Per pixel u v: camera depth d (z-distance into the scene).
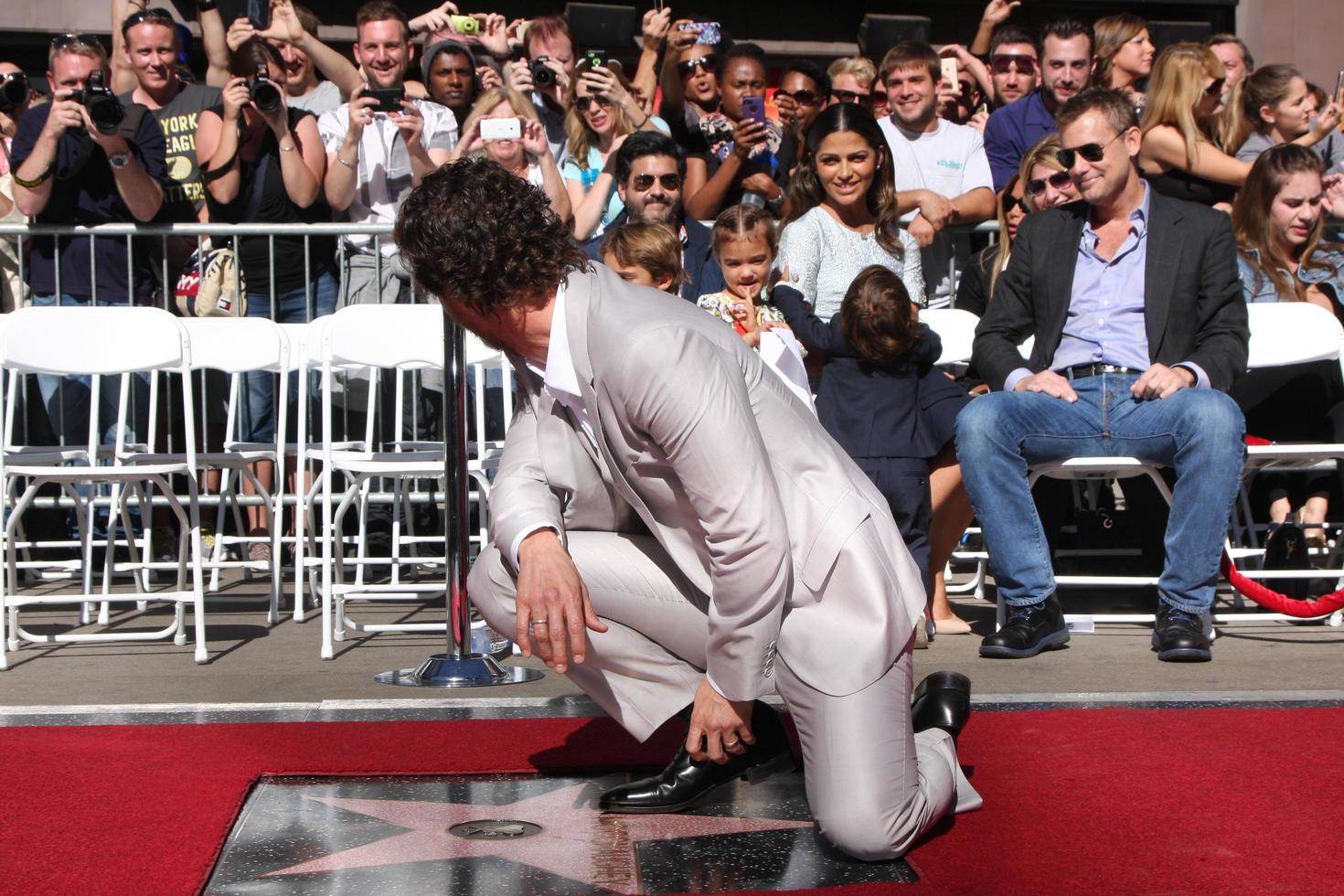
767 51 9.83
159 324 4.59
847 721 2.28
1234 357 4.54
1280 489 5.78
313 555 5.49
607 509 2.64
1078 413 4.45
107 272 6.11
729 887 2.20
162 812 2.56
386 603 5.80
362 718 3.40
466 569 3.98
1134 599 5.74
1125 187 4.69
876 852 2.27
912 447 4.54
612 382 2.25
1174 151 5.91
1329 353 5.05
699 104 6.57
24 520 6.62
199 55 8.60
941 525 4.80
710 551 2.26
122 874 2.22
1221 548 4.26
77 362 4.55
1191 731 3.16
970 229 6.22
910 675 2.38
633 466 2.33
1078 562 6.17
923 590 2.42
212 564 5.27
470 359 5.00
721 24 9.75
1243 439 4.28
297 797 2.70
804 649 2.32
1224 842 2.34
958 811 2.54
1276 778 2.74
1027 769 2.85
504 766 2.88
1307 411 5.43
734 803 2.67
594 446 2.48
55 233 6.06
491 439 6.27
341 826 2.51
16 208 6.14
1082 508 6.05
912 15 9.95
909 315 4.55
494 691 3.78
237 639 4.83
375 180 6.28
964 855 2.32
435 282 2.31
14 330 4.46
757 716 2.71
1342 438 5.31
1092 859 2.27
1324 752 2.94
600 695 2.66
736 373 2.29
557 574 2.37
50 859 2.29
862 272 4.59
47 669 4.21
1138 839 2.37
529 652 2.38
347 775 2.82
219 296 5.96
